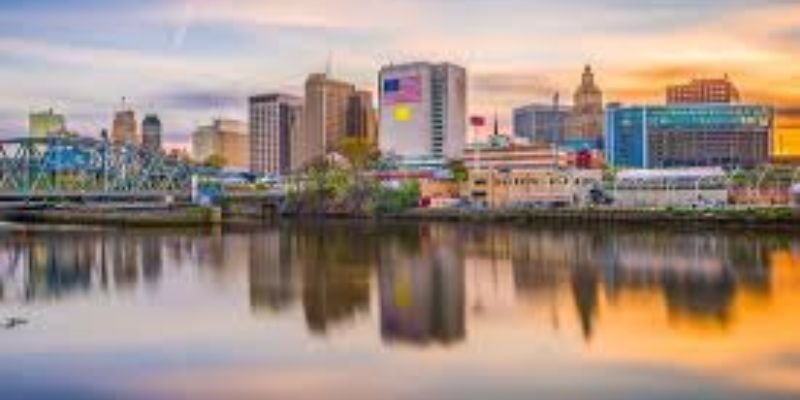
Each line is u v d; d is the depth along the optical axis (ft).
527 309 256.11
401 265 398.01
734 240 549.95
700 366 179.83
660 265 384.68
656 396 159.02
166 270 380.58
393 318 241.14
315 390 165.07
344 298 282.36
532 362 184.96
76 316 247.70
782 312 245.04
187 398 160.97
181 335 217.36
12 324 233.35
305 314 248.93
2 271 379.76
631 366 180.55
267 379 173.17
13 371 180.24
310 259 434.30
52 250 503.20
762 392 160.97
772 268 365.40
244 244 552.82
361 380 171.63
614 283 317.42
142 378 174.50
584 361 185.26
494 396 160.04
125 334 219.00
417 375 175.22
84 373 178.40
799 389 162.61
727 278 328.49
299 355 193.67
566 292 294.05
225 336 215.72
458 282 326.65
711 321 231.30
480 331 220.23
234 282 329.93
